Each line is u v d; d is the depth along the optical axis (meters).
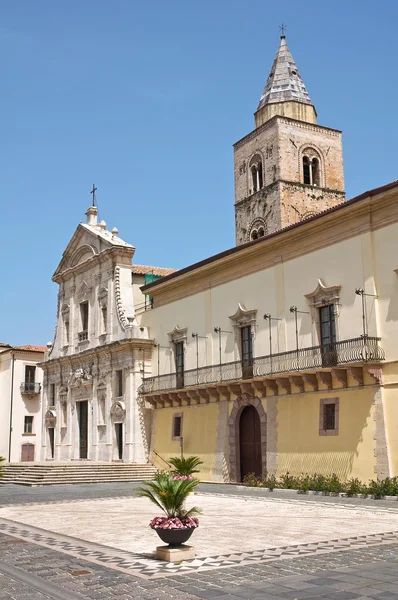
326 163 54.94
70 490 31.83
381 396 26.59
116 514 21.20
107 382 46.50
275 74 57.91
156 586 10.78
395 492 24.20
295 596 9.94
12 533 17.11
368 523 18.00
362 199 28.05
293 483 28.78
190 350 39.88
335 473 28.03
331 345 29.12
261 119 56.94
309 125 54.62
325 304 30.20
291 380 30.72
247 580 11.07
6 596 10.38
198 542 14.94
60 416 52.66
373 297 27.62
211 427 36.97
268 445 32.16
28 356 65.44
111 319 46.88
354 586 10.45
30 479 36.78
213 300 38.19
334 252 30.00
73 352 51.94
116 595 10.28
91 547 14.62
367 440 26.83
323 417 29.22
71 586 10.91
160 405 42.34
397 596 9.80
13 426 63.22
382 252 27.59
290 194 52.38
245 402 34.41
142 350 44.09
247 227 55.56
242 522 18.50
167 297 42.97
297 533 16.20
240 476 34.53
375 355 26.92
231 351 36.12
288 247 32.81
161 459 41.12
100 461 45.91
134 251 48.09
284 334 32.47
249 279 35.41
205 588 10.59
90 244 50.78
